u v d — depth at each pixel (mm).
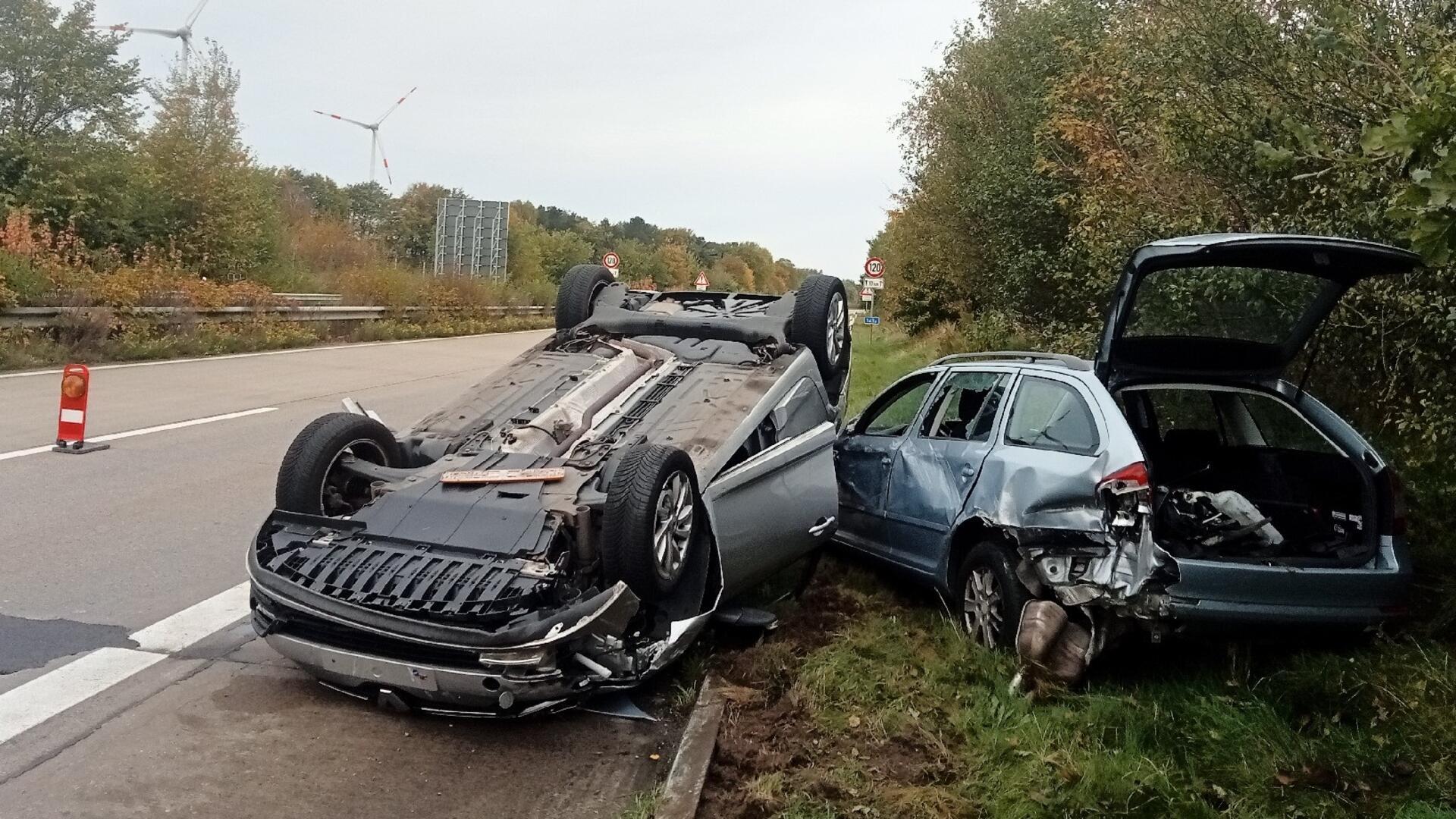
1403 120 4000
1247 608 4652
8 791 3881
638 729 4750
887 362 22812
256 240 28672
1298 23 7133
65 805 3807
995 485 5531
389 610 4305
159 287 19406
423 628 4195
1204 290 5754
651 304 7805
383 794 4035
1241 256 5082
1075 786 3988
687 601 5113
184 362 17438
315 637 4531
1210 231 7828
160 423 11359
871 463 6914
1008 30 18547
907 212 24531
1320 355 6879
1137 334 5734
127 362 17000
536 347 7090
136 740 4332
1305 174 6023
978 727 4570
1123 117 9633
